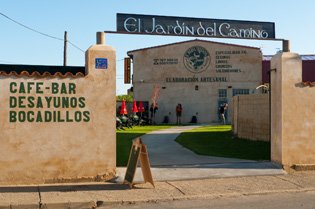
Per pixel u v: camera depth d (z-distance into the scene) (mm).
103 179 10695
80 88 10609
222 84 37750
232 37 12867
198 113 37719
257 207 8359
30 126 10328
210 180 10820
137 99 37875
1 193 9383
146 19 12227
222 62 37875
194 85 37750
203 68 37812
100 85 10734
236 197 9305
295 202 8734
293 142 12008
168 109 37719
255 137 18359
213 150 16312
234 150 16141
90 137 10664
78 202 8672
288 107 11992
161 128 29312
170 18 12445
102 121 10742
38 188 9906
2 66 10922
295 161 12000
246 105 19156
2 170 10180
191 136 22109
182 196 9242
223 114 34719
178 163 12969
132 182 9938
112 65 10805
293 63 12023
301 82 12070
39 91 10391
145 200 8922
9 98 10234
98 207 8617
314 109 12125
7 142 10211
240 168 12016
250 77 37719
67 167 10523
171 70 37844
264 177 11141
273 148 12555
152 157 14391
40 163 10383
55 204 8570
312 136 12109
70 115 10555
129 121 30094
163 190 9781
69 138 10547
